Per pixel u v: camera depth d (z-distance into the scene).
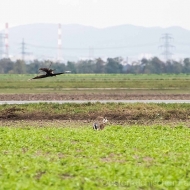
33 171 66.00
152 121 130.62
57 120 133.12
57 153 82.12
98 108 143.88
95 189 57.28
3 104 155.00
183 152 82.56
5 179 61.78
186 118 136.12
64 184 59.50
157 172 66.12
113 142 91.38
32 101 182.00
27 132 104.38
